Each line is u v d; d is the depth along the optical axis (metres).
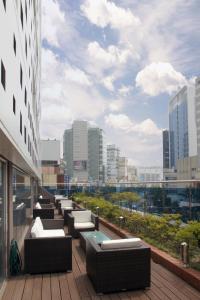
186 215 8.11
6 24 3.94
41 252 6.35
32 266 6.29
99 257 5.27
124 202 12.59
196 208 7.64
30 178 15.76
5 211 6.29
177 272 6.04
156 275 6.09
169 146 154.75
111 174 106.31
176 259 6.47
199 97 90.88
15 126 4.78
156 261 7.00
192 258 6.21
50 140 73.12
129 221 10.00
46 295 5.26
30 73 9.31
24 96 6.82
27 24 7.74
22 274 6.30
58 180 60.75
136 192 11.75
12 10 4.53
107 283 5.27
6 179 6.29
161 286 5.55
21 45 6.03
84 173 98.31
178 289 5.41
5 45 3.86
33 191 19.66
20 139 5.64
